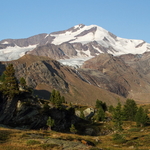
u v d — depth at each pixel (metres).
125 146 71.56
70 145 51.69
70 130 96.00
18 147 45.22
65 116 108.44
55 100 105.31
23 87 99.94
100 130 110.44
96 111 155.62
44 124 89.94
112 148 64.31
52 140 54.78
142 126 119.62
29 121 84.81
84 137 78.69
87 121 125.56
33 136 57.59
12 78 86.44
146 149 64.94
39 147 46.69
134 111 154.00
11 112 81.06
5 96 80.88
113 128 114.31
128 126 126.44
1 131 57.62
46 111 93.25
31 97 94.38
